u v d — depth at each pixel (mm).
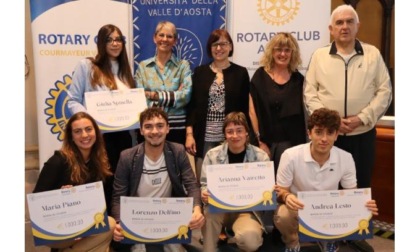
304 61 3426
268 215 3408
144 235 2551
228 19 3451
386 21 4480
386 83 3006
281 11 3387
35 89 3721
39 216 2398
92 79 3018
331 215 2562
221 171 2637
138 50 3469
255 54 3457
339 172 2699
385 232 3469
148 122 2602
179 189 2773
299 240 2615
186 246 3162
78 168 2553
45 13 3264
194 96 3205
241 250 3016
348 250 3061
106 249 2609
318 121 2531
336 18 2951
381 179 3658
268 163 2650
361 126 2971
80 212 2463
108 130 2973
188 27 3469
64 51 3332
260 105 3148
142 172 2699
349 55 2969
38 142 3580
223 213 2764
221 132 3164
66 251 2518
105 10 3359
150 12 3439
